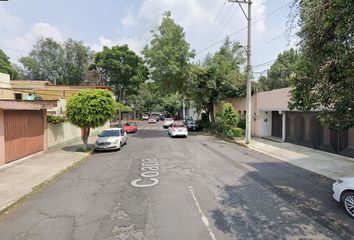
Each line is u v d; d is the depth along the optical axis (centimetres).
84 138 1717
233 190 823
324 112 688
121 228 560
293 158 1380
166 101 7169
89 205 706
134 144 2062
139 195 780
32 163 1270
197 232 537
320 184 900
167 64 2744
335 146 1477
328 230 546
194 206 684
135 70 5156
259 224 575
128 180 959
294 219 602
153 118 5847
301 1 686
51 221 607
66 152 1617
